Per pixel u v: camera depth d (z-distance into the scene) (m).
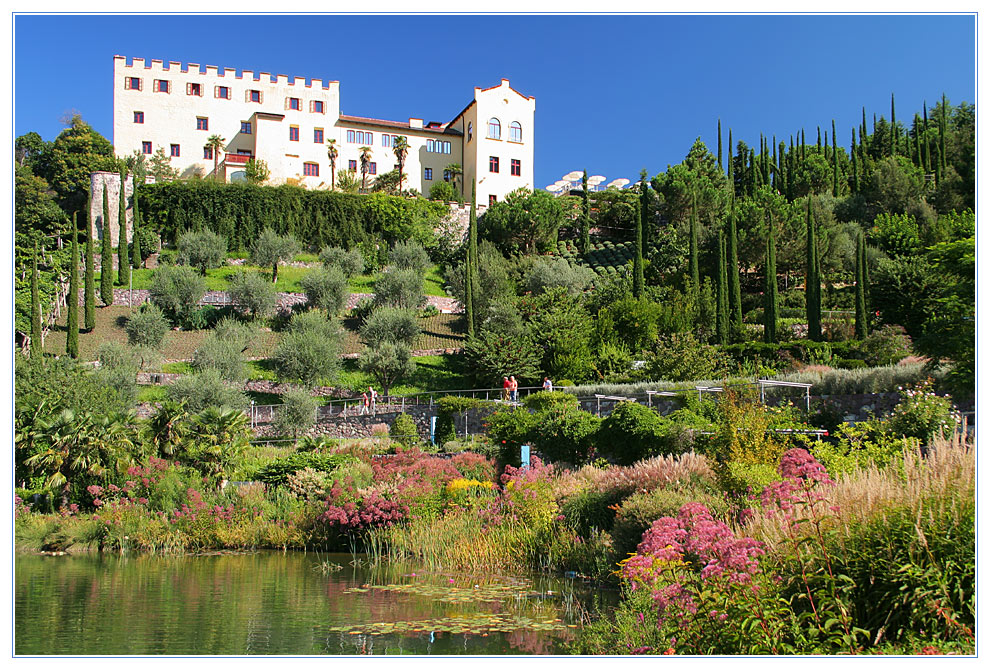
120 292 47.41
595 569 10.98
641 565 7.08
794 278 51.25
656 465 12.51
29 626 8.77
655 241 57.09
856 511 5.96
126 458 18.02
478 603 9.67
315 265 54.31
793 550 5.82
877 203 61.59
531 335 38.50
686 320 40.22
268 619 8.98
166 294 44.91
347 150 69.06
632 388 24.77
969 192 60.12
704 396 20.94
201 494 16.95
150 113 66.19
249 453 22.83
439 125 76.44
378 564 13.30
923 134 75.25
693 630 5.54
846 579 5.28
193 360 37.66
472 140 69.94
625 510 10.77
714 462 11.39
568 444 18.30
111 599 10.31
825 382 20.52
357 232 60.50
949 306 17.91
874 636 5.34
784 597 5.72
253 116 67.69
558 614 8.95
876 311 38.78
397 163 70.50
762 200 57.22
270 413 34.62
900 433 14.37
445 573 12.08
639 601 6.82
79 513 17.58
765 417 12.69
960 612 5.14
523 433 19.64
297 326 42.41
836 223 56.00
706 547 6.35
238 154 67.12
